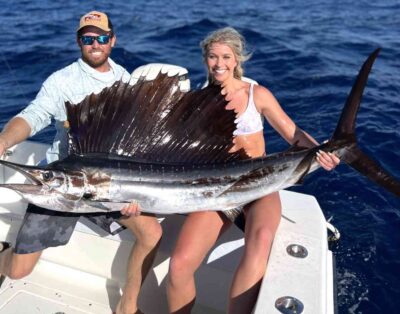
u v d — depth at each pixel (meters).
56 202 2.29
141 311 2.58
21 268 2.57
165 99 2.44
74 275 2.83
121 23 11.60
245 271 2.15
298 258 2.18
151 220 2.48
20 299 2.68
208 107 2.47
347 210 4.06
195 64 8.11
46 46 9.05
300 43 9.62
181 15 12.73
